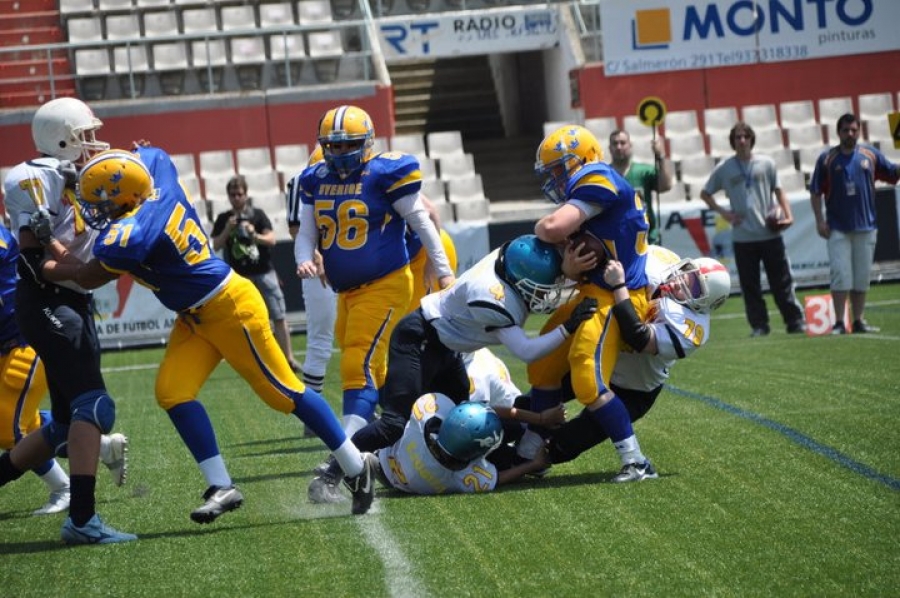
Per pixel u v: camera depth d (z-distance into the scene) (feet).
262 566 50.85
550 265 60.80
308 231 69.67
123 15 202.08
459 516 57.41
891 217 166.09
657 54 196.34
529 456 65.62
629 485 62.18
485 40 201.16
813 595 43.93
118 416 97.86
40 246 57.41
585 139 63.05
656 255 66.03
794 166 183.32
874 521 53.36
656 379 65.46
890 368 96.48
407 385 63.31
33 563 53.52
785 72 198.49
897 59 199.82
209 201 173.58
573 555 50.01
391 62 225.35
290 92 190.49
